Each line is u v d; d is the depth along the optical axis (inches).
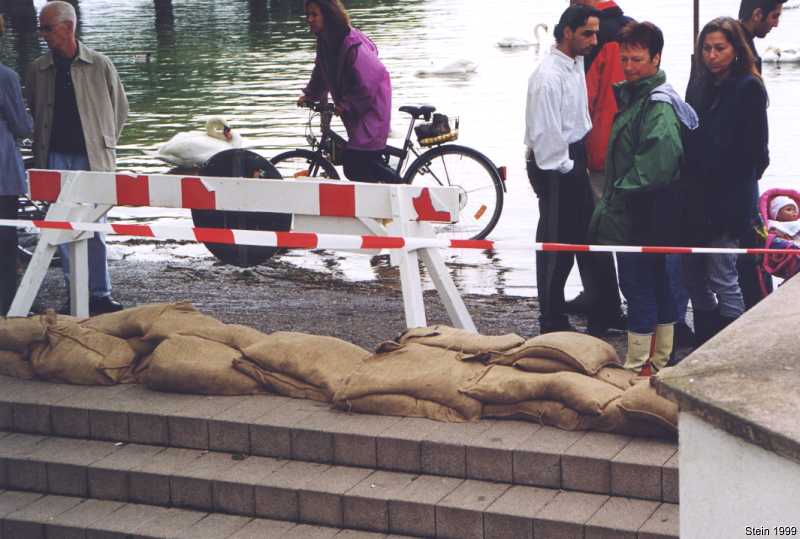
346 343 303.9
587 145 375.9
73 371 309.4
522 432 265.6
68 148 401.7
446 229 520.7
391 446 266.2
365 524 255.8
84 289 372.8
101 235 396.8
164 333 310.3
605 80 369.7
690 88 330.3
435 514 249.1
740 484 170.9
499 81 970.7
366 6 1705.2
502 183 499.5
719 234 326.6
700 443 175.8
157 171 668.1
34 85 400.8
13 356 319.3
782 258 354.0
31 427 300.5
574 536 237.8
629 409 256.7
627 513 240.2
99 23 1670.8
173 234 335.3
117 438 292.8
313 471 269.4
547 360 276.4
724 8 1366.9
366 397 280.2
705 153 318.7
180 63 1186.6
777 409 168.7
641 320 309.3
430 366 283.0
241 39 1385.3
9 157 390.9
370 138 464.1
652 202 304.7
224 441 282.2
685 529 178.9
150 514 270.4
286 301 417.7
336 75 461.4
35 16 1737.2
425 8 1641.2
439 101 880.3
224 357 301.3
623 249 303.4
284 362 295.3
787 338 196.9
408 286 334.6
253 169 419.2
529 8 1582.2
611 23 368.8
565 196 355.6
